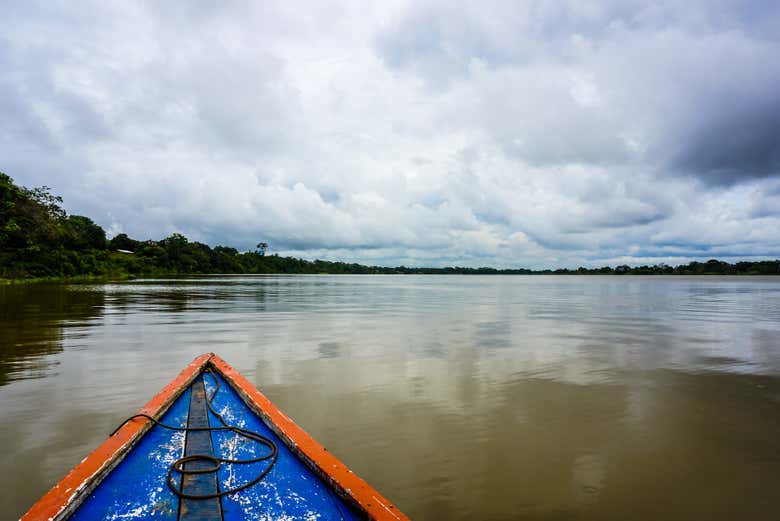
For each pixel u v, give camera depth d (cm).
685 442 546
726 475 466
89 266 6712
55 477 443
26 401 670
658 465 487
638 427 593
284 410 645
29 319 1608
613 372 878
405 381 801
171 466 330
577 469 477
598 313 2112
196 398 498
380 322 1666
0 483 430
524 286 6769
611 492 433
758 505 414
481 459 496
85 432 555
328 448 520
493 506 406
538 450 520
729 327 1573
